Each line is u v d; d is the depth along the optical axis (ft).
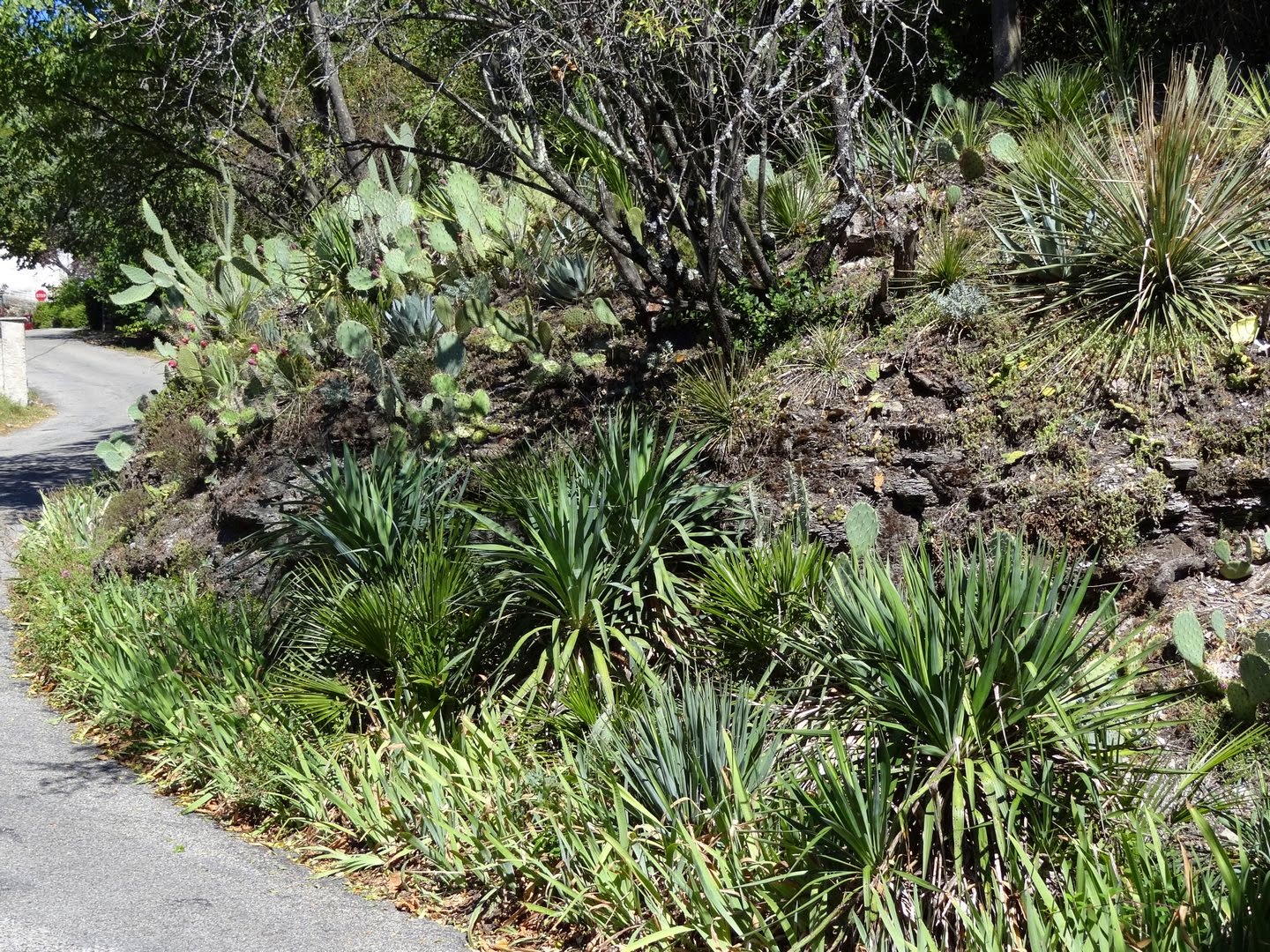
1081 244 19.69
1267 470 16.42
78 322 160.76
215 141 42.86
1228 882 9.84
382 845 16.14
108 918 14.34
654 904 13.03
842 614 13.56
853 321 22.26
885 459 19.31
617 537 18.81
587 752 15.48
